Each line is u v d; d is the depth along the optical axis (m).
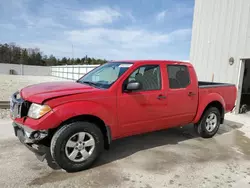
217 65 9.84
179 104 4.39
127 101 3.62
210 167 3.64
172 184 3.05
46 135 2.97
